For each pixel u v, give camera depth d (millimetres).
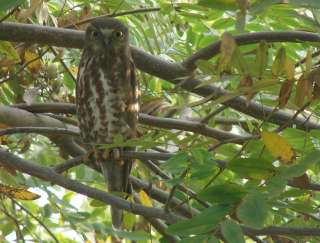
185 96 10016
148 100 10344
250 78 5863
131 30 10766
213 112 8484
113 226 9109
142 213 7590
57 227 9797
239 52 5797
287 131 7395
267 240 9625
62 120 10461
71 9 10242
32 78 10547
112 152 8875
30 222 10141
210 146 7484
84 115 10172
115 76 10055
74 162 8523
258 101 8570
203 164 6738
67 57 11508
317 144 7707
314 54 7477
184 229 5641
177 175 7734
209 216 5668
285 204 6379
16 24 9117
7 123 9703
